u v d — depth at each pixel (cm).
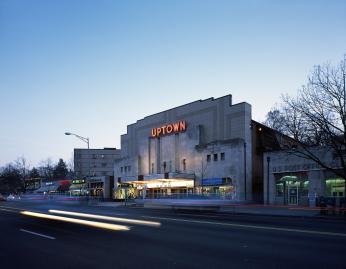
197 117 5462
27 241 1358
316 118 3219
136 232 1576
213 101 5253
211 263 958
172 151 5750
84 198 6425
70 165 14462
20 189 12756
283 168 4050
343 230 1642
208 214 3019
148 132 6356
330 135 3089
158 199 4522
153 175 5553
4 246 1256
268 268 893
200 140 5322
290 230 1614
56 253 1119
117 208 3888
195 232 1569
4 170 15812
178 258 1025
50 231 1636
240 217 2636
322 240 1312
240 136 4834
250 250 1130
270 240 1323
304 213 3003
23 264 976
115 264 961
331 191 3588
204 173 5166
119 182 6519
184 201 4109
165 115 6028
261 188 4897
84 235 1491
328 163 3594
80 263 979
